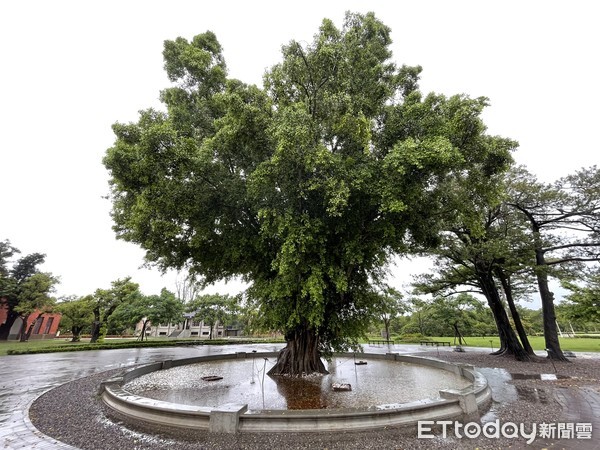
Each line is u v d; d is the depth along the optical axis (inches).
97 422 267.0
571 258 707.4
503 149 386.9
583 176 660.7
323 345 504.4
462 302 1221.7
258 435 227.0
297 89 423.5
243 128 382.0
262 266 479.8
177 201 390.9
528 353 735.1
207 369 542.6
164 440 226.7
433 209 449.7
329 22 400.8
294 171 373.4
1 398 350.0
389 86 497.4
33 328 1640.0
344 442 220.1
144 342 1153.4
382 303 505.0
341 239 422.9
